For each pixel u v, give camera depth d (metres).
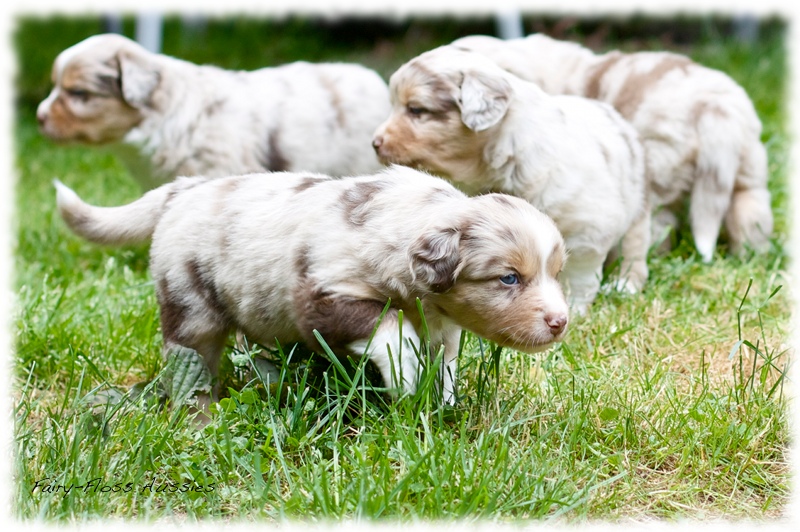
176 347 5.09
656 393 5.04
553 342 4.48
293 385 5.05
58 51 17.50
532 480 4.21
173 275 5.06
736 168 7.55
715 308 6.46
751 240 7.66
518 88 6.32
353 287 4.55
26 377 5.61
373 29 18.34
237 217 4.97
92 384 5.48
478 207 4.50
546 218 4.61
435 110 6.33
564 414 4.79
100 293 6.78
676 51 15.75
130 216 5.46
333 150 8.08
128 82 7.71
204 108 7.80
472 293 4.47
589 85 7.93
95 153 11.92
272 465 4.30
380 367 4.55
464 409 4.81
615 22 17.08
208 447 4.47
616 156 6.56
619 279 6.82
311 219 4.73
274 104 7.93
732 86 7.74
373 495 4.00
